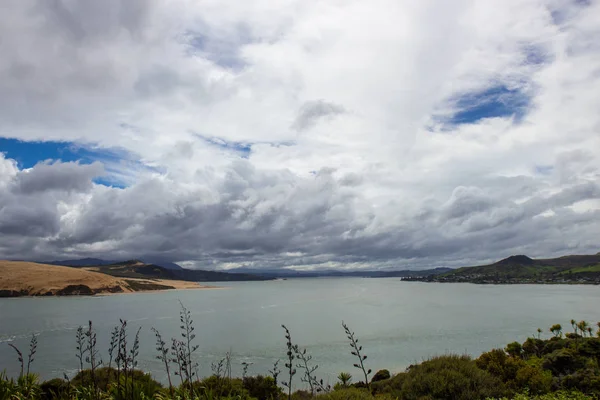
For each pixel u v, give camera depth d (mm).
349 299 152500
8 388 9008
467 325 72188
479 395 11922
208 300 152000
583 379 13898
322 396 9883
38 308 110000
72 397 8750
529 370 14031
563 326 69375
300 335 62812
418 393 12484
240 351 48938
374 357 44719
